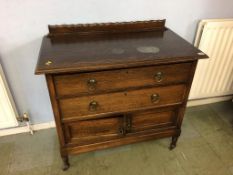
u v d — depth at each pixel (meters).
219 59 1.61
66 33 1.23
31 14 1.18
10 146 1.50
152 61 0.97
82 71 0.94
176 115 1.30
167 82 1.11
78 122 1.13
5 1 1.11
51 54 0.99
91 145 1.24
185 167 1.37
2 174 1.31
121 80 1.02
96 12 1.27
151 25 1.33
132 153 1.46
